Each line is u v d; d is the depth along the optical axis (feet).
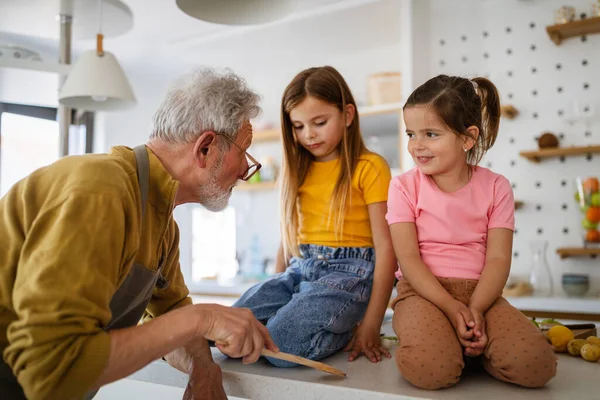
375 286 5.36
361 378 4.29
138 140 15.07
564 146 10.15
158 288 4.52
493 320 4.28
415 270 4.77
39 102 14.48
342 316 5.07
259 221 14.57
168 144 3.97
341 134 5.89
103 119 14.55
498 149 10.69
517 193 10.52
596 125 9.92
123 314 3.77
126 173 3.50
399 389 3.95
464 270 4.83
